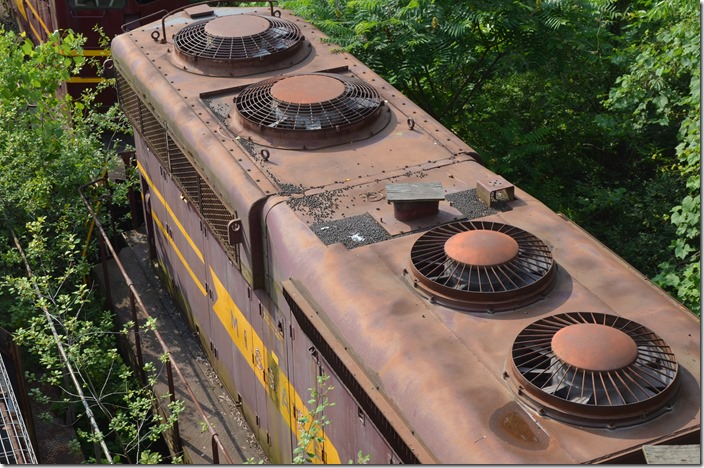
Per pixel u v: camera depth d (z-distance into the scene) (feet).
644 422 16.05
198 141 26.53
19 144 36.04
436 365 17.52
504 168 37.63
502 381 17.12
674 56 33.09
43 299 28.84
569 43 38.27
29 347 32.71
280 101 26.61
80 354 30.66
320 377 19.84
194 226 29.63
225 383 30.27
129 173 39.60
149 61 31.63
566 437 15.83
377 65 36.40
